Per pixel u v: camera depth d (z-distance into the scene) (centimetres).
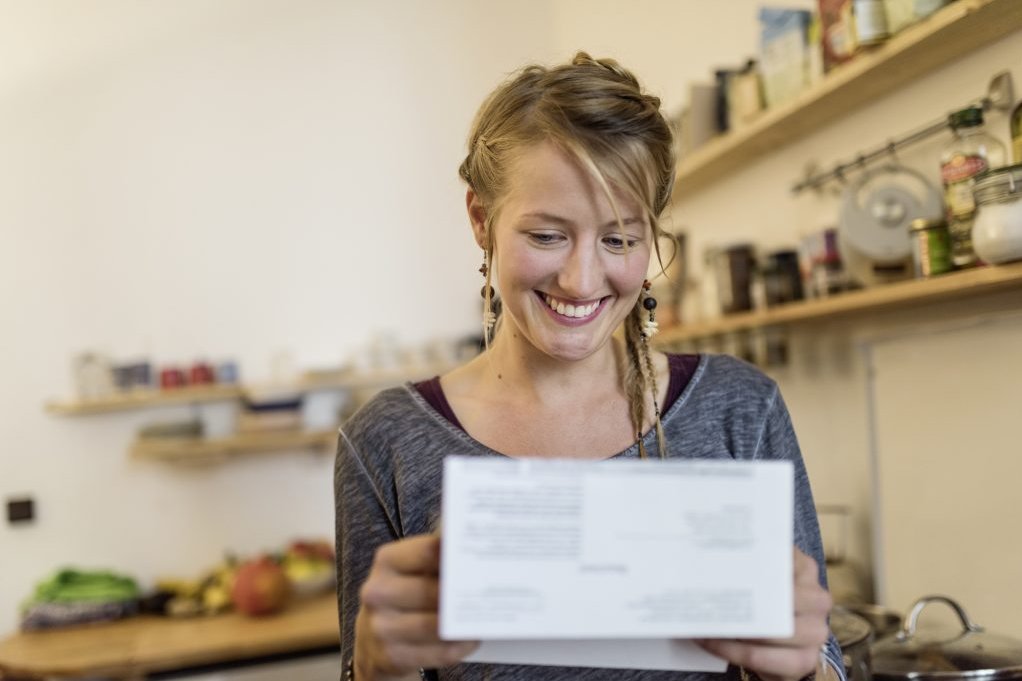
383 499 95
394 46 325
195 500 299
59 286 295
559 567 63
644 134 83
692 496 64
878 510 163
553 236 83
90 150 299
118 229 300
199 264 305
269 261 311
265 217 312
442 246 325
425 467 93
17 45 295
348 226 318
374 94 323
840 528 177
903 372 156
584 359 94
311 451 308
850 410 174
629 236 84
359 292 317
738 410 95
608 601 63
